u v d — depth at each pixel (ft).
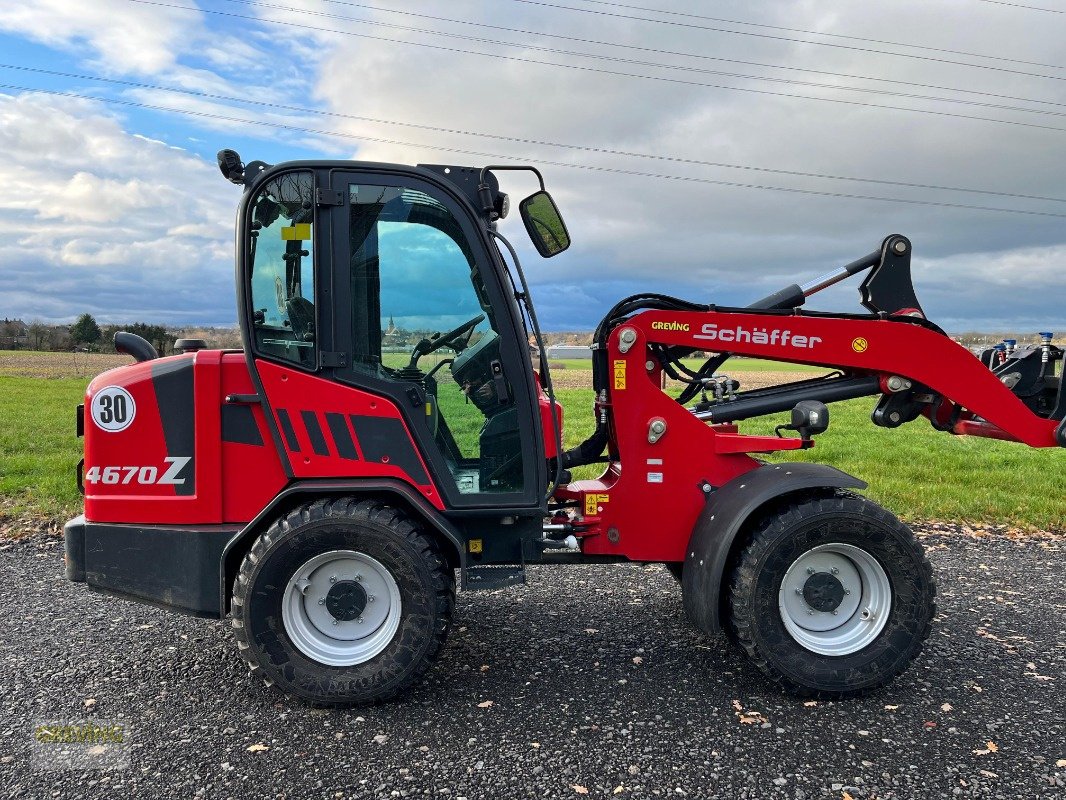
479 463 11.85
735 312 13.08
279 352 11.16
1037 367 14.49
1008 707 11.12
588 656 13.04
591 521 12.64
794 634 11.55
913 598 11.48
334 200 11.00
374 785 9.07
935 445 38.17
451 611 11.39
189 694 11.51
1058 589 16.78
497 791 8.95
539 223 12.30
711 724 10.59
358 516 10.81
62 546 19.81
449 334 11.64
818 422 12.31
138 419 11.30
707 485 12.76
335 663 11.05
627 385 12.56
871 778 9.23
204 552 11.28
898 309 14.39
